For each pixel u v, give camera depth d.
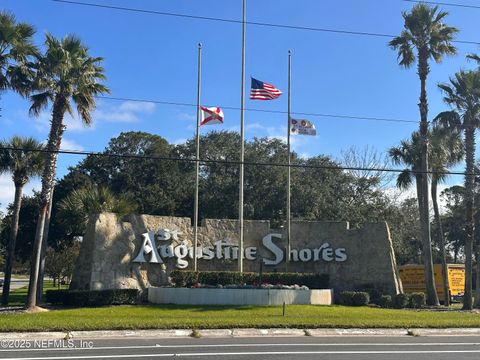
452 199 64.06
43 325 15.67
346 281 29.59
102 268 25.66
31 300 21.95
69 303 23.66
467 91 28.47
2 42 23.53
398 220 49.50
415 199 57.06
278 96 28.66
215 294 24.27
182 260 28.19
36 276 22.38
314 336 15.73
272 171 49.38
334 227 30.33
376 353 11.99
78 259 26.20
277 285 26.34
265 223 30.19
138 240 27.28
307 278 28.22
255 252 29.67
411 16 29.83
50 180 23.33
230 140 55.25
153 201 51.12
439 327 18.02
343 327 17.22
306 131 29.45
